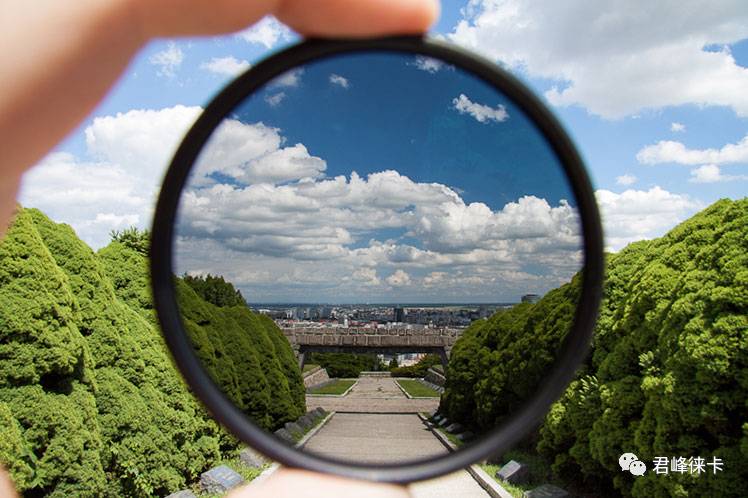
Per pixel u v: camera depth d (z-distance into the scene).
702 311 6.11
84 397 6.13
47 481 5.49
